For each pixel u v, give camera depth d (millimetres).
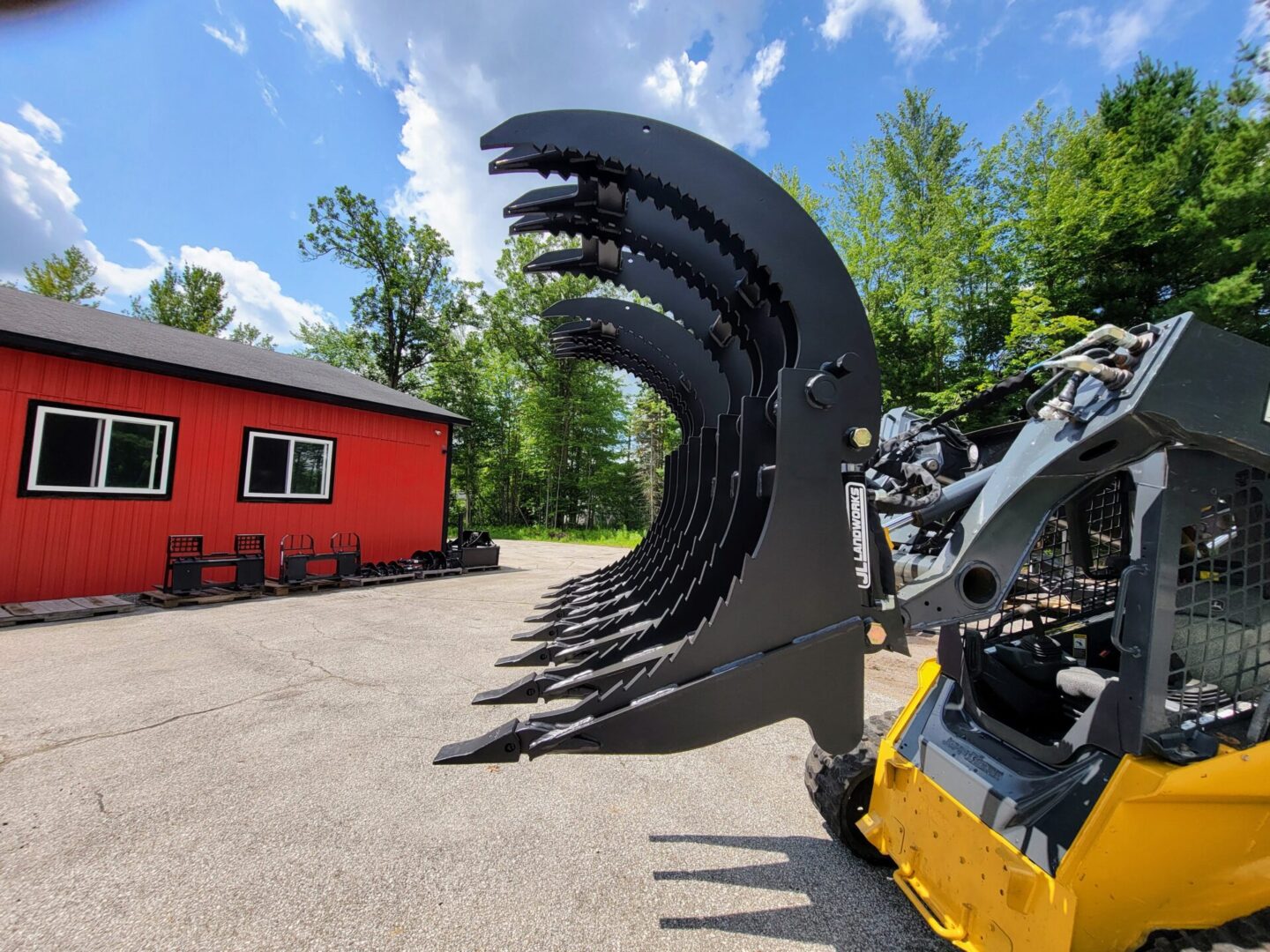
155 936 1839
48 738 3299
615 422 28672
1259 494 1493
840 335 1334
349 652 5172
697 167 1280
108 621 6223
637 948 1858
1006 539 1508
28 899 1990
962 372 15727
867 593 1371
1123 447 1365
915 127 18594
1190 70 14500
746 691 1271
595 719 1236
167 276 35812
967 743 1768
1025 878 1370
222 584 8000
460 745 1292
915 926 1990
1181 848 1343
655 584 2977
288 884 2117
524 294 27453
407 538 10875
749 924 1987
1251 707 1536
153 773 2918
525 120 1222
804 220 1332
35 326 7035
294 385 8945
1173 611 1402
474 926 1938
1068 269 13797
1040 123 16094
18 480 6590
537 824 2588
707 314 3094
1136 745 1375
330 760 3117
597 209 1687
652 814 2699
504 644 5523
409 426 10914
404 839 2432
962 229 15703
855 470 1370
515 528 26516
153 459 7633
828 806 2350
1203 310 11688
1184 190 12805
